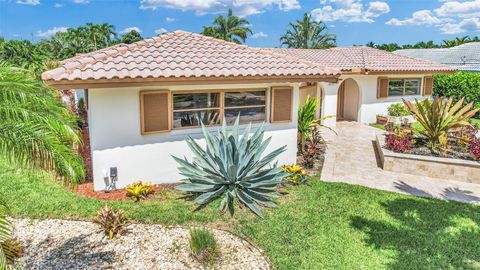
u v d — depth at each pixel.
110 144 10.40
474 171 12.01
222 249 7.46
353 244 7.70
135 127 10.65
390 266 6.88
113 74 9.45
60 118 5.62
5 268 4.75
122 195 10.27
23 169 5.34
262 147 10.55
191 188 9.80
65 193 10.33
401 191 11.16
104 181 10.53
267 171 10.40
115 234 7.95
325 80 12.76
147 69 10.15
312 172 13.01
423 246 7.62
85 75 9.16
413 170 12.97
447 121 13.48
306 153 13.88
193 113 11.57
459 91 27.56
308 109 14.52
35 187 10.70
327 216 9.06
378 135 17.55
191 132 11.55
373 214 9.23
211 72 10.73
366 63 22.89
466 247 7.58
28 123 5.09
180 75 10.17
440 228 8.48
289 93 12.99
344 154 15.80
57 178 5.67
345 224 8.63
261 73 11.44
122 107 10.35
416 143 15.13
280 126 13.12
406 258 7.16
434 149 13.88
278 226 8.48
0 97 5.08
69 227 8.38
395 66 23.36
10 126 5.02
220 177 10.01
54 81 8.74
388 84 23.91
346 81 25.03
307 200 10.09
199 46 12.95
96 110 10.03
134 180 10.95
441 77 28.97
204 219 8.77
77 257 7.07
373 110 23.69
